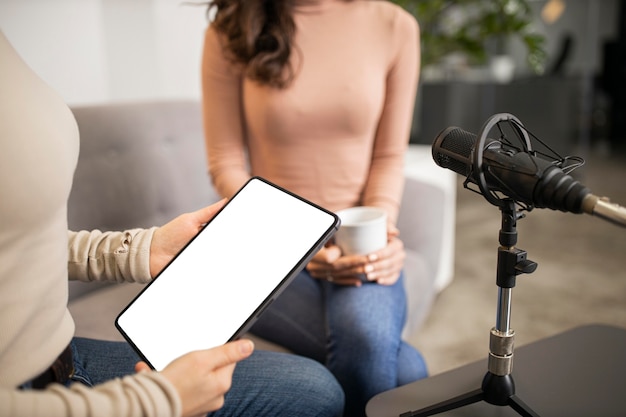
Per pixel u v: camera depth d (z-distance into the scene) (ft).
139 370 2.10
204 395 1.89
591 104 19.62
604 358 2.95
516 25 9.55
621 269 8.26
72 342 2.59
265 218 2.54
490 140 2.24
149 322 2.40
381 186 4.32
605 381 2.73
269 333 3.91
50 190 1.98
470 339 6.31
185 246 2.59
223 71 4.28
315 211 2.44
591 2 18.99
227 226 2.58
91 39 5.90
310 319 3.79
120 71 6.25
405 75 4.43
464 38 9.68
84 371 2.52
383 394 2.71
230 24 4.08
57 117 2.11
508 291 2.32
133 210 4.78
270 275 2.30
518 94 14.02
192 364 1.91
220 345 2.10
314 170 4.22
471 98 14.25
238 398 2.75
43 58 5.50
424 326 6.61
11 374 1.93
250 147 4.43
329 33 4.18
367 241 3.57
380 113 4.54
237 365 2.92
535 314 6.84
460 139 2.34
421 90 14.38
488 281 7.89
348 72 4.11
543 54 10.12
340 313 3.57
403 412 2.56
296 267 2.25
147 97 6.59
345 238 3.59
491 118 2.14
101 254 2.73
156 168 4.99
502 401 2.47
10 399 1.61
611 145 18.15
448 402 2.51
